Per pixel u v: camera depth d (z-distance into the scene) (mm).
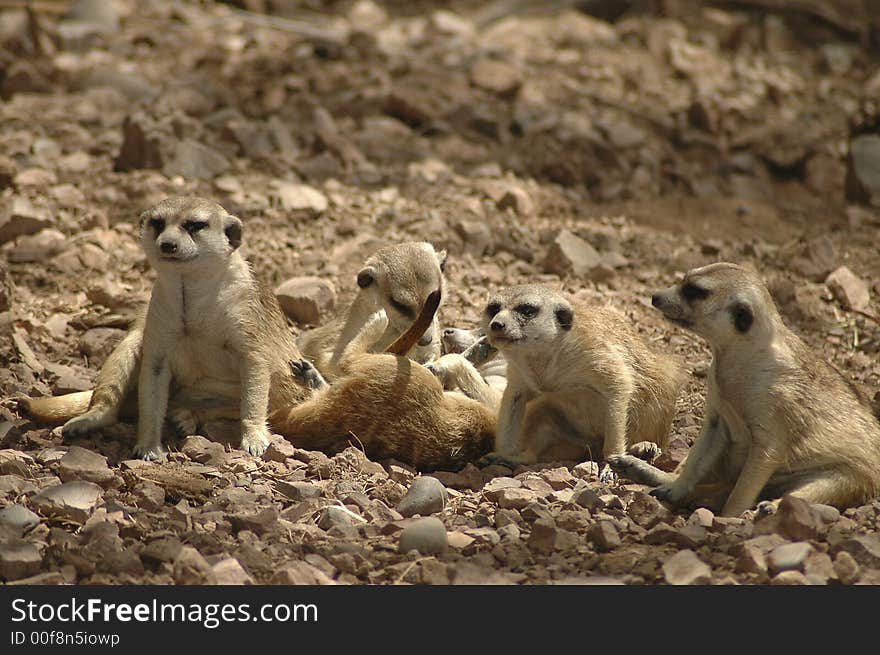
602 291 14406
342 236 15516
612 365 9883
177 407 10570
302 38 24828
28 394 10859
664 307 8859
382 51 23656
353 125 19922
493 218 16391
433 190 17234
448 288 13562
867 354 12945
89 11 25453
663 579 7473
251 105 20375
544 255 15375
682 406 11445
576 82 22938
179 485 8727
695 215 17875
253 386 10047
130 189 16109
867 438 8852
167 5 27094
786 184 19797
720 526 8312
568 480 9344
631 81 23297
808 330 13523
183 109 19391
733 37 26578
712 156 20016
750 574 7539
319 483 9055
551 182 18625
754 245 16016
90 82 20953
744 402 8758
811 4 28281
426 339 11258
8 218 14594
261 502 8680
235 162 17609
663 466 9898
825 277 15078
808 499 8578
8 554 7488
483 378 11570
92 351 11938
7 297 12234
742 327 8578
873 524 8383
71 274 13852
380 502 8734
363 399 9633
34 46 22656
